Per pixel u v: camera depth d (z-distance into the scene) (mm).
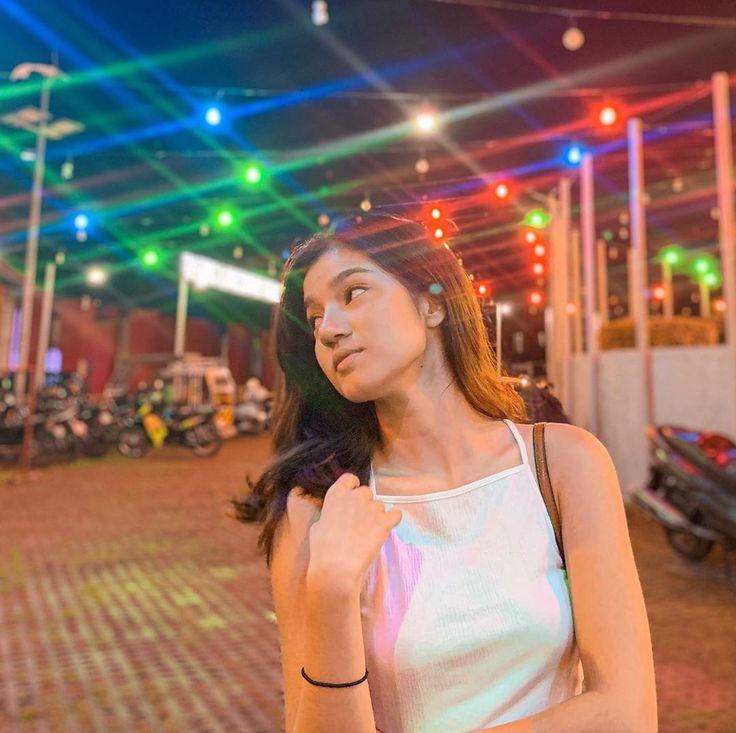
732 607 4059
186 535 6234
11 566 5156
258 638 3705
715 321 8203
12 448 10961
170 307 24625
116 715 2822
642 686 830
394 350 951
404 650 852
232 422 17141
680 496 5039
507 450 983
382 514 826
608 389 7750
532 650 855
